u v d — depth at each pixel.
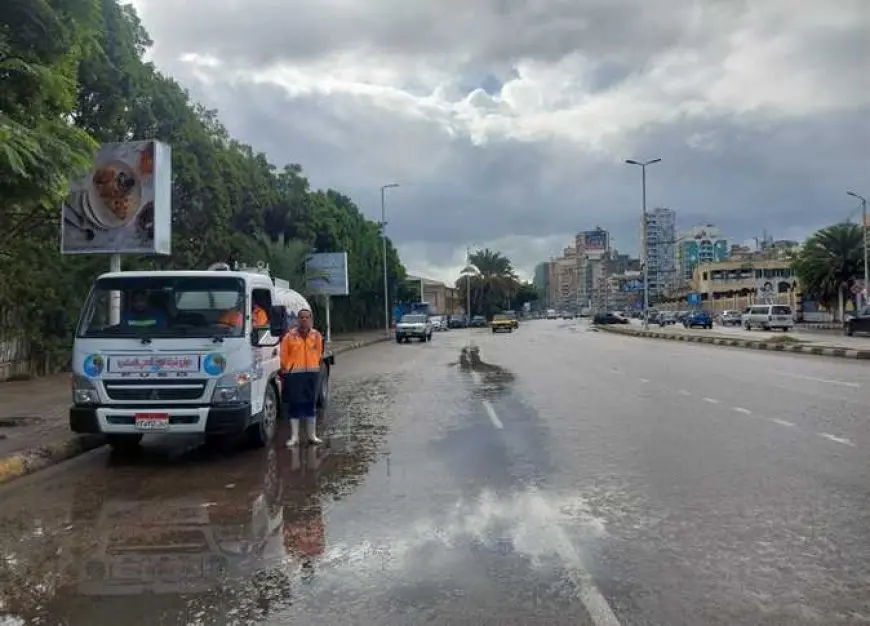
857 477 7.95
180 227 26.83
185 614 4.73
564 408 13.69
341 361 29.39
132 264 23.62
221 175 29.94
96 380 9.47
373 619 4.57
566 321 120.69
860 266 64.19
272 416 11.22
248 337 9.90
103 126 20.11
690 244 159.50
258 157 41.75
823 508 6.79
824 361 24.64
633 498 7.23
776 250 135.25
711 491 7.44
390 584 5.13
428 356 31.16
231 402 9.57
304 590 5.07
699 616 4.52
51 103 9.20
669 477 8.06
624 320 85.56
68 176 8.62
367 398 16.28
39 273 20.38
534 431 11.23
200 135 26.62
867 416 12.15
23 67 8.39
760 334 47.03
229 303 10.02
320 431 11.94
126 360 9.46
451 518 6.70
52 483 8.81
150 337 9.55
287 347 10.72
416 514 6.86
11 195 8.35
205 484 8.50
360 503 7.33
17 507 7.70
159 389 9.45
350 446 10.52
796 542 5.86
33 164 7.75
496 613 4.62
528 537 6.11
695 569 5.30
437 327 75.69
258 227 38.06
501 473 8.47
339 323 60.41
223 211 28.30
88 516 7.27
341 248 50.81
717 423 11.63
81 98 19.39
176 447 10.98
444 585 5.09
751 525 6.31
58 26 8.74
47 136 8.18
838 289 65.75
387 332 59.09
